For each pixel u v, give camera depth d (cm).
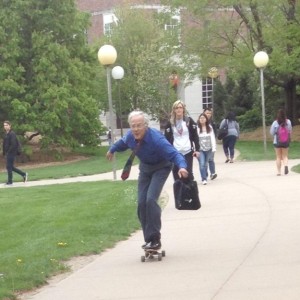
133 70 4812
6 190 1969
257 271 771
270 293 670
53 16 3559
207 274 775
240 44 3644
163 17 3872
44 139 3475
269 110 4553
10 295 717
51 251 966
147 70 4597
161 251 902
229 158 2572
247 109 4781
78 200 1570
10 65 3441
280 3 3431
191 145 1397
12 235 1145
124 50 4831
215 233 1048
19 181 2412
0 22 3438
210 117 1941
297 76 3784
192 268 814
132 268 842
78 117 3559
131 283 761
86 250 973
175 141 1391
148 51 4631
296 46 3438
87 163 3234
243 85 4772
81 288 756
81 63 3684
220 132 2533
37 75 3450
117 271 831
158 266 841
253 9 3481
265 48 3544
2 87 3372
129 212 1322
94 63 3900
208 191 1595
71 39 3731
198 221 1177
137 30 4906
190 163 1395
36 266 857
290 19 3481
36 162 3544
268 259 832
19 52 3453
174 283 744
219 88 5016
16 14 3441
